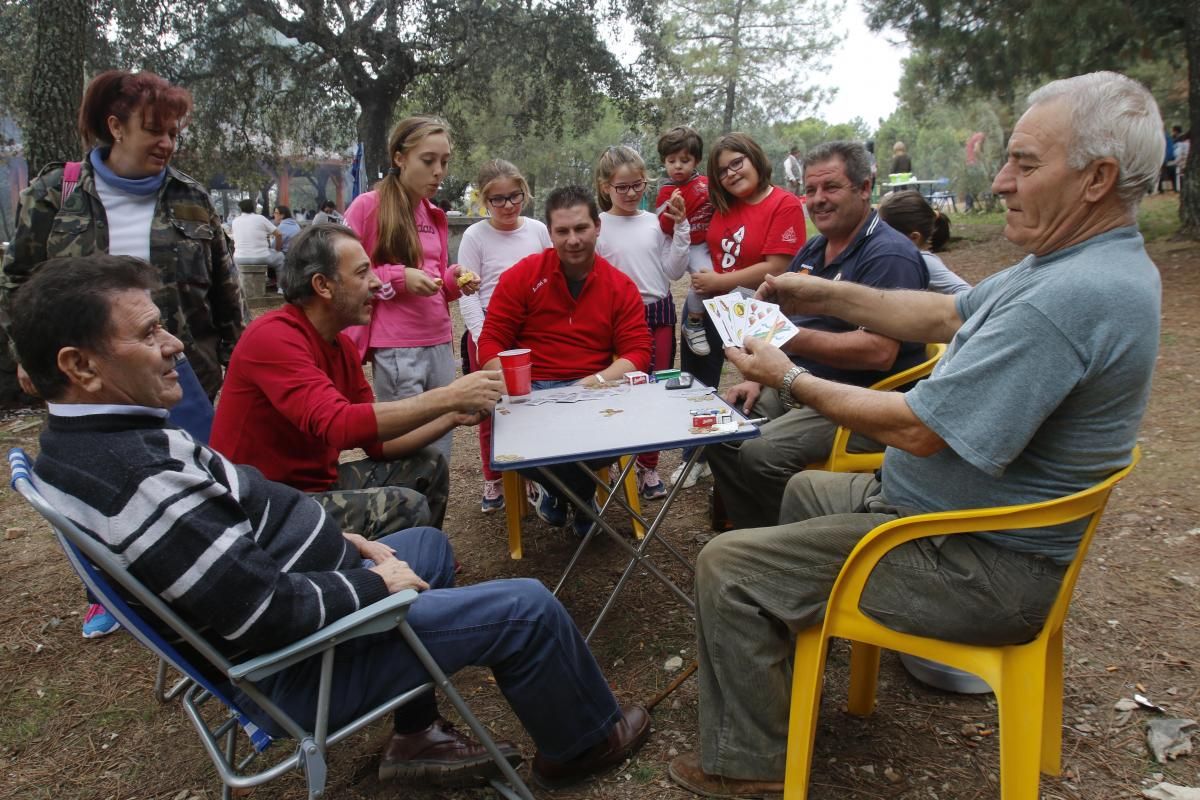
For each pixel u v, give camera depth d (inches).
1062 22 370.6
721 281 153.0
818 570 74.0
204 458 66.0
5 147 641.0
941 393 66.3
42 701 101.3
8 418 228.1
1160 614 104.3
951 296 97.3
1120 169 61.6
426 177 129.0
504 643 71.8
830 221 113.3
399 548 85.5
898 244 110.9
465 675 104.0
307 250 92.4
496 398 91.1
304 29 658.8
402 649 69.2
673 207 154.6
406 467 107.4
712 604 75.8
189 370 112.0
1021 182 65.7
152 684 104.5
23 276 109.1
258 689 65.3
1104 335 61.2
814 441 112.9
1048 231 65.8
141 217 111.0
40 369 59.5
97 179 108.3
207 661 66.1
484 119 842.8
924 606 69.7
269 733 67.6
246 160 711.7
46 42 244.2
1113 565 117.3
